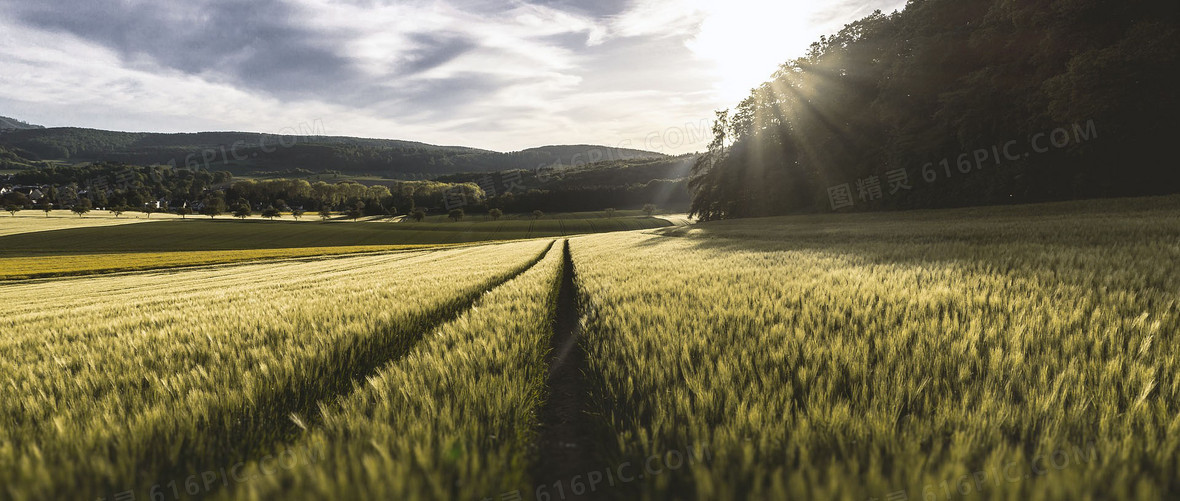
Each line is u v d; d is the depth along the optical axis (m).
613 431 2.20
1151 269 5.66
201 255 52.59
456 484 1.68
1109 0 20.69
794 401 2.27
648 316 4.78
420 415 2.32
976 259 8.11
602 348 3.77
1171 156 24.69
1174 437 1.71
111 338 5.26
